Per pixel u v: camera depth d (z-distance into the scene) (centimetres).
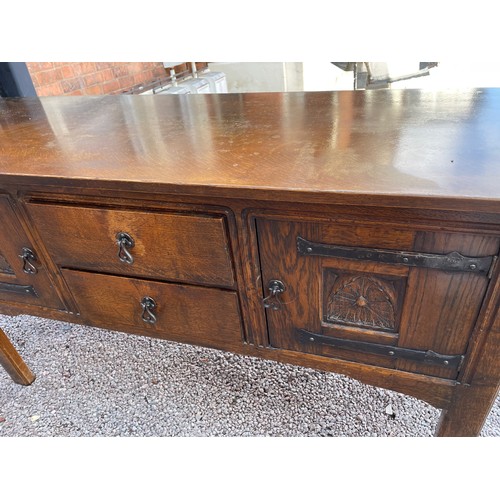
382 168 58
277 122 83
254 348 80
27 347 131
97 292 83
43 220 74
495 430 94
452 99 89
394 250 57
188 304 77
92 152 75
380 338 69
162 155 70
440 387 70
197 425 102
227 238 65
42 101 119
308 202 55
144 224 67
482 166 56
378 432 97
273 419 102
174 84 240
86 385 116
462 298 58
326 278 65
